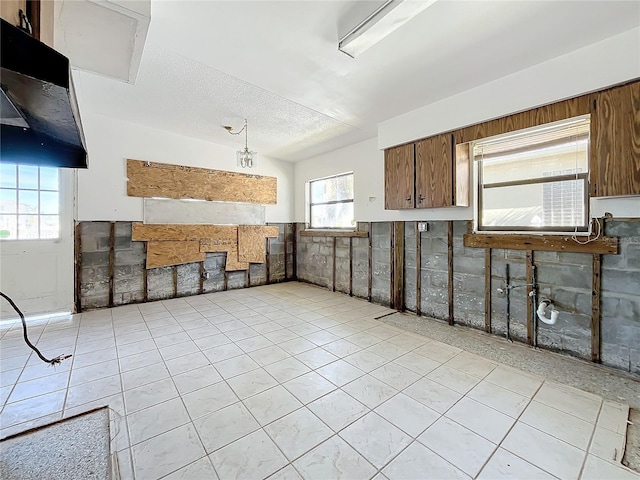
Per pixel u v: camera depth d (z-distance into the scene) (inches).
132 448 61.1
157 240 175.8
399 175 145.0
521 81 101.1
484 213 128.5
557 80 93.2
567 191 105.3
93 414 72.1
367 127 160.2
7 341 115.0
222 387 84.1
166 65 101.8
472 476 54.5
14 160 62.7
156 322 139.2
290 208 242.5
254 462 57.7
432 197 131.1
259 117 148.3
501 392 81.7
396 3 67.0
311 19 75.9
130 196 166.7
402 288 159.9
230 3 69.9
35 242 143.0
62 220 149.3
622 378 88.6
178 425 68.2
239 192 211.2
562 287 104.6
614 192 83.6
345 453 60.0
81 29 66.4
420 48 88.5
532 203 114.2
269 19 75.8
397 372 92.8
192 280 192.4
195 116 149.8
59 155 66.3
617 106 83.0
